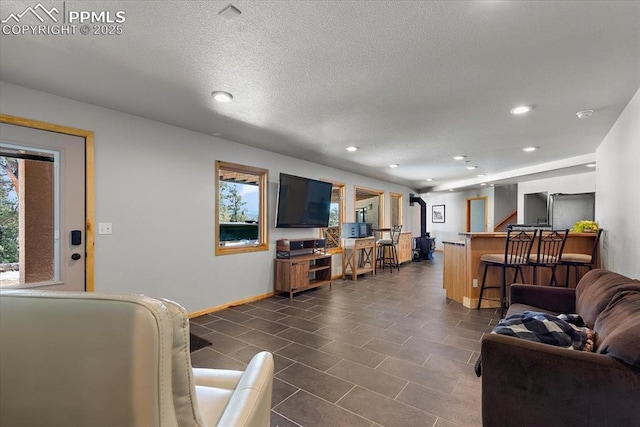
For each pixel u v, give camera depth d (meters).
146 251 3.19
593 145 4.17
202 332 3.09
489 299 3.96
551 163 5.43
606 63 2.08
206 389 1.22
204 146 3.76
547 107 2.87
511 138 3.90
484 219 8.99
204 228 3.75
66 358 0.62
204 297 3.72
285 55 1.98
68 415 0.63
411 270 6.99
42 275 2.55
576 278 3.89
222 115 3.09
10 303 0.65
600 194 4.01
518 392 1.28
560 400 1.21
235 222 4.35
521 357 1.28
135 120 3.11
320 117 3.15
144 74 2.23
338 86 2.43
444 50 1.93
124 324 0.60
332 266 5.82
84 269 2.75
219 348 2.70
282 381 2.14
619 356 1.15
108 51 1.93
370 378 2.18
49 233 2.59
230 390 1.22
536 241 3.79
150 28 1.70
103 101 2.74
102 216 2.87
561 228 5.01
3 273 2.40
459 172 6.52
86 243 2.76
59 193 2.63
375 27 1.70
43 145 2.54
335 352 2.61
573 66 2.12
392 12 1.57
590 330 1.58
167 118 3.19
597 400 1.16
